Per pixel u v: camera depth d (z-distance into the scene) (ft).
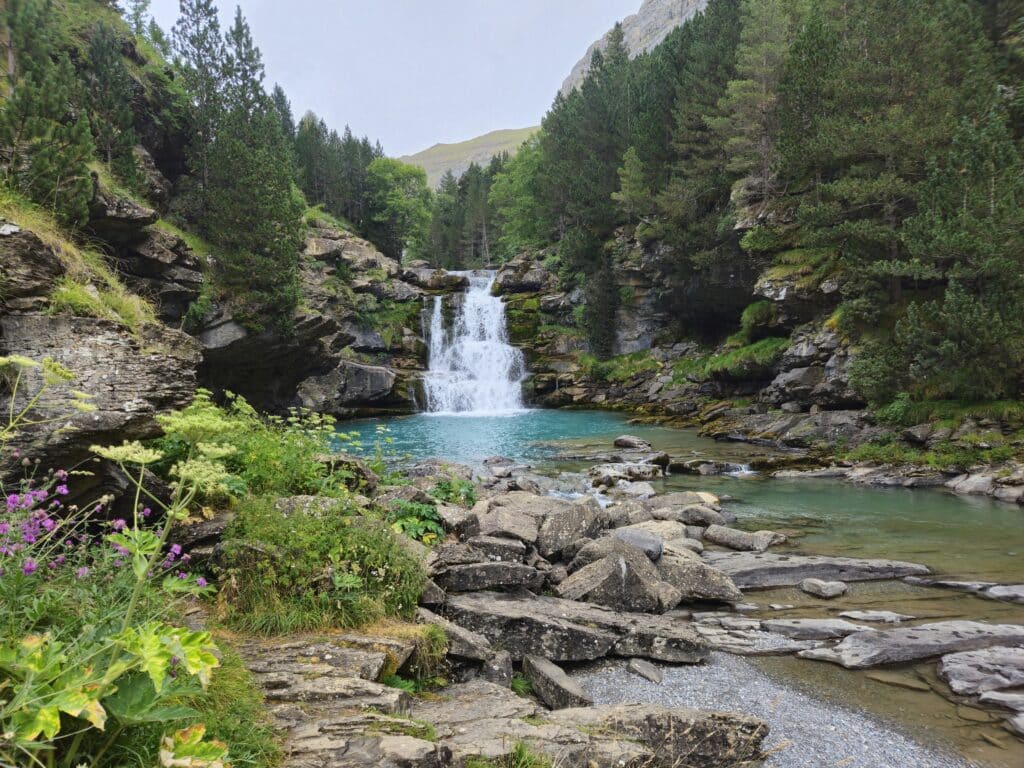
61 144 49.67
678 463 64.69
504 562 24.76
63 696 6.84
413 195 294.05
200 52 117.08
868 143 82.07
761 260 107.14
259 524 19.54
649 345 148.77
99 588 11.17
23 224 24.56
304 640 16.26
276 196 93.25
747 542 36.14
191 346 28.60
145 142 95.14
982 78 80.38
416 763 10.52
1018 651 21.52
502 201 275.80
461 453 74.69
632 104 172.24
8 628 8.84
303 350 99.35
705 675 20.71
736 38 135.44
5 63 70.28
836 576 31.01
